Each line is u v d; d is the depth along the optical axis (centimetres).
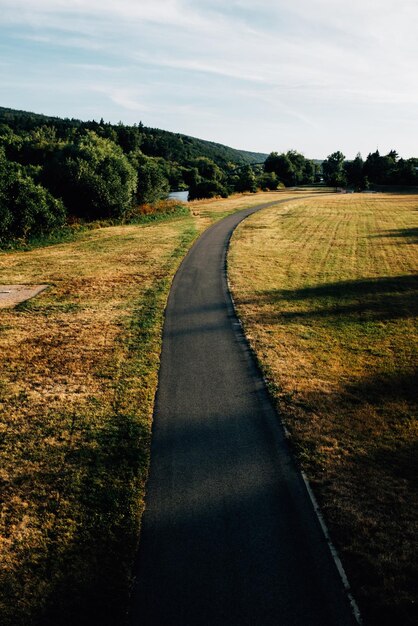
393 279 2019
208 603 544
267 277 2075
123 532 652
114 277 2080
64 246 2898
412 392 1031
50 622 523
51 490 734
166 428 906
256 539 638
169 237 3181
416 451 820
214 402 1001
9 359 1209
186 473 777
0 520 675
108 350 1266
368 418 927
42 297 1761
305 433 877
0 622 522
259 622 520
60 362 1191
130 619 523
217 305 1669
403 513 679
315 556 609
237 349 1278
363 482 745
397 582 570
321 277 2072
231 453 830
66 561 606
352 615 529
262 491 734
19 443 850
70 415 941
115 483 749
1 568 596
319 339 1344
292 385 1066
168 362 1197
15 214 2847
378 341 1326
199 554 613
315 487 738
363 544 626
